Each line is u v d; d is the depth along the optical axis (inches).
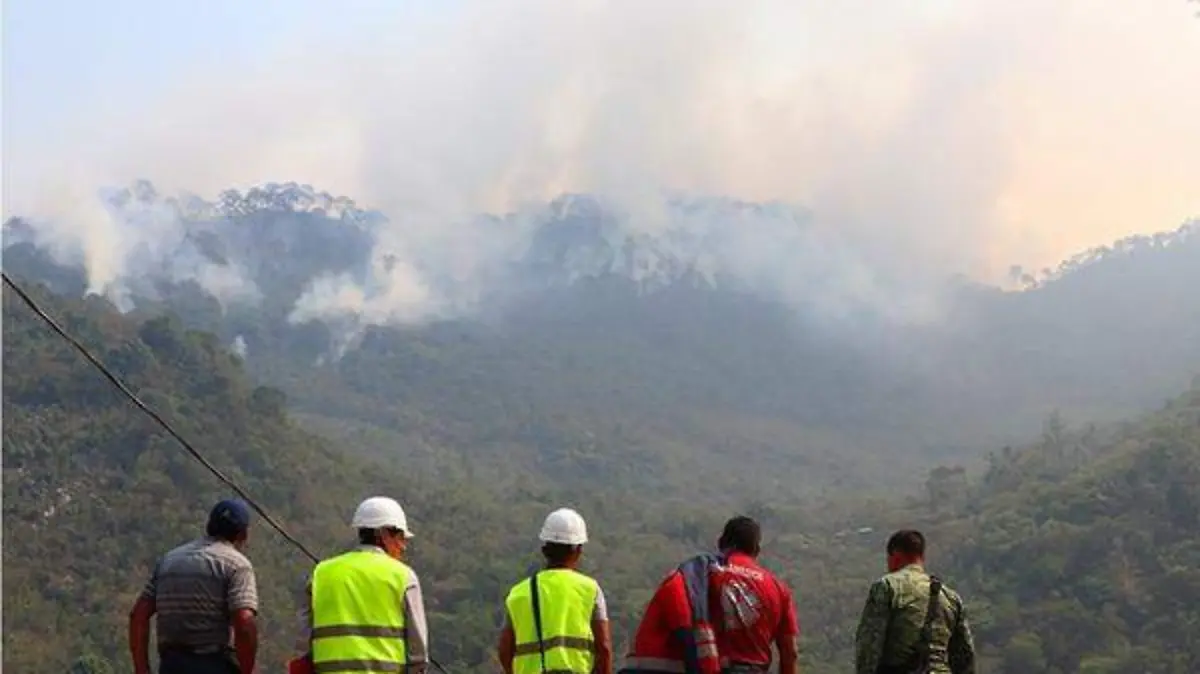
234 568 301.1
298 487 4291.3
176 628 295.9
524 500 5856.3
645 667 315.0
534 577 326.6
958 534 4402.1
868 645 329.7
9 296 4397.1
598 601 325.1
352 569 288.2
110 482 3961.6
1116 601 3590.1
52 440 4005.9
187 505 3986.2
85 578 3553.2
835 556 5201.8
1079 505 4136.3
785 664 321.1
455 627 3617.1
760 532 332.8
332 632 282.8
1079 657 3405.5
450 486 5570.9
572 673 316.8
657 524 5757.9
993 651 3499.0
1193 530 3843.5
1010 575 3900.1
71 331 4424.2
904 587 331.9
